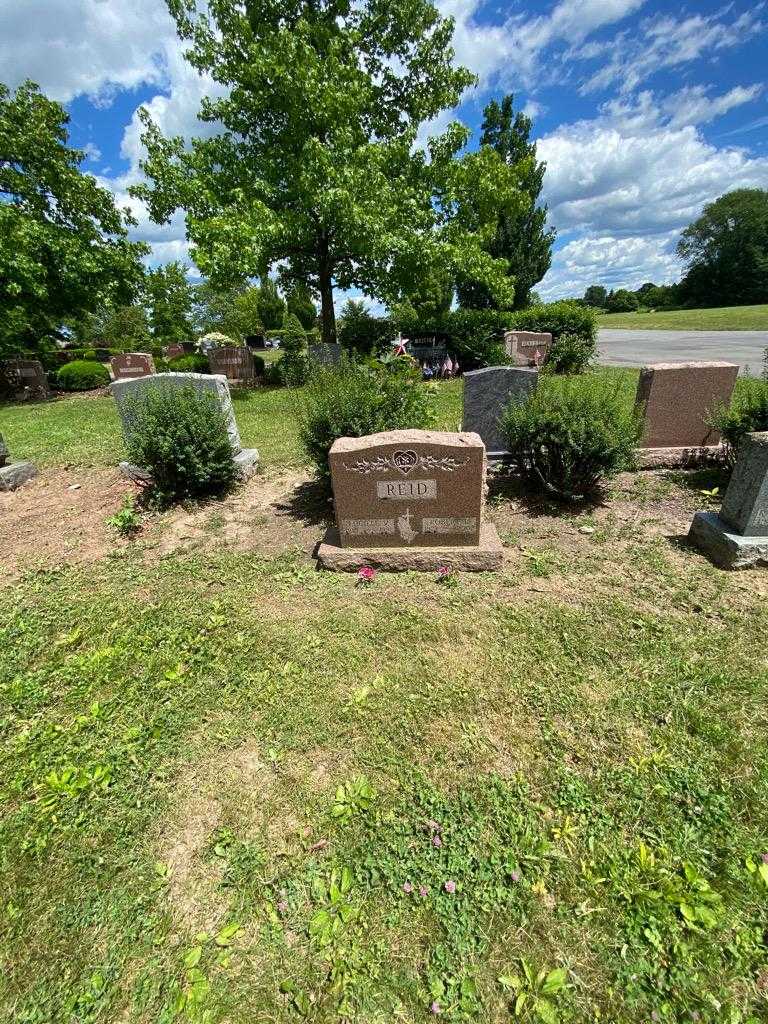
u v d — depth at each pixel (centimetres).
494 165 1402
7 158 1451
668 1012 140
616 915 162
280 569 387
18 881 181
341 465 352
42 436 909
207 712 251
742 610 308
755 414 466
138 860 186
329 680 269
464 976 149
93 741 238
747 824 187
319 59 1284
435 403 927
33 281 1418
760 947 153
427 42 1392
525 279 2491
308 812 200
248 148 1389
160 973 154
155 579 383
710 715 234
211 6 1277
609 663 270
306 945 158
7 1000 150
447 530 366
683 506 461
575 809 196
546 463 457
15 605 357
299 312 4584
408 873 177
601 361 1591
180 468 482
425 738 231
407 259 1302
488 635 297
